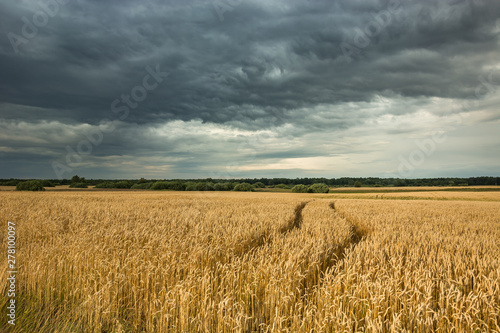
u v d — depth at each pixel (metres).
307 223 12.38
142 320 4.69
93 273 5.55
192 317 4.19
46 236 9.02
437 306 4.53
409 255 6.41
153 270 5.51
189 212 15.77
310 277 5.70
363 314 4.03
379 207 26.58
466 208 25.97
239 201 32.12
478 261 5.74
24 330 4.13
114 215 14.11
